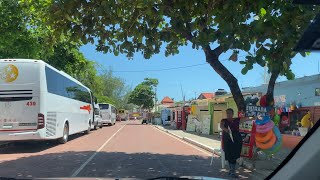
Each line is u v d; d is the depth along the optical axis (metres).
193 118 37.12
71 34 11.16
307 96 18.78
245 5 8.42
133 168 12.53
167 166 13.21
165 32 11.00
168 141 25.25
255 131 12.84
